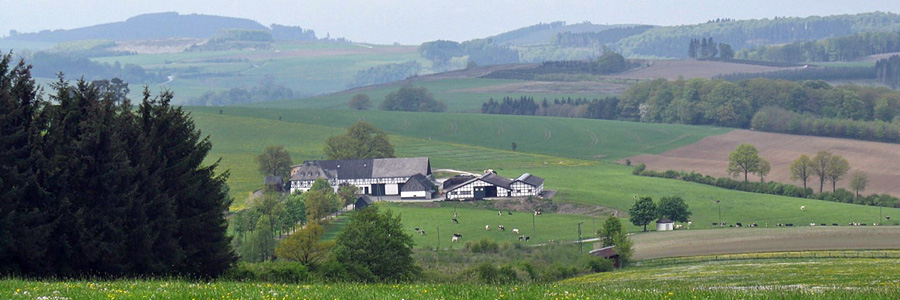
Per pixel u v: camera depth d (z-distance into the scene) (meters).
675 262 166.75
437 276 134.12
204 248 95.06
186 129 99.00
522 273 142.00
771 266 145.25
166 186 93.38
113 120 92.25
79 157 83.69
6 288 50.22
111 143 85.31
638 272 147.62
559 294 51.31
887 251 168.00
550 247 180.25
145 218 86.50
